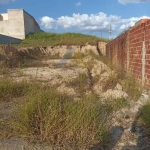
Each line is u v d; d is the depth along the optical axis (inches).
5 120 132.6
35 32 1254.3
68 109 122.8
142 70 193.9
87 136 109.4
